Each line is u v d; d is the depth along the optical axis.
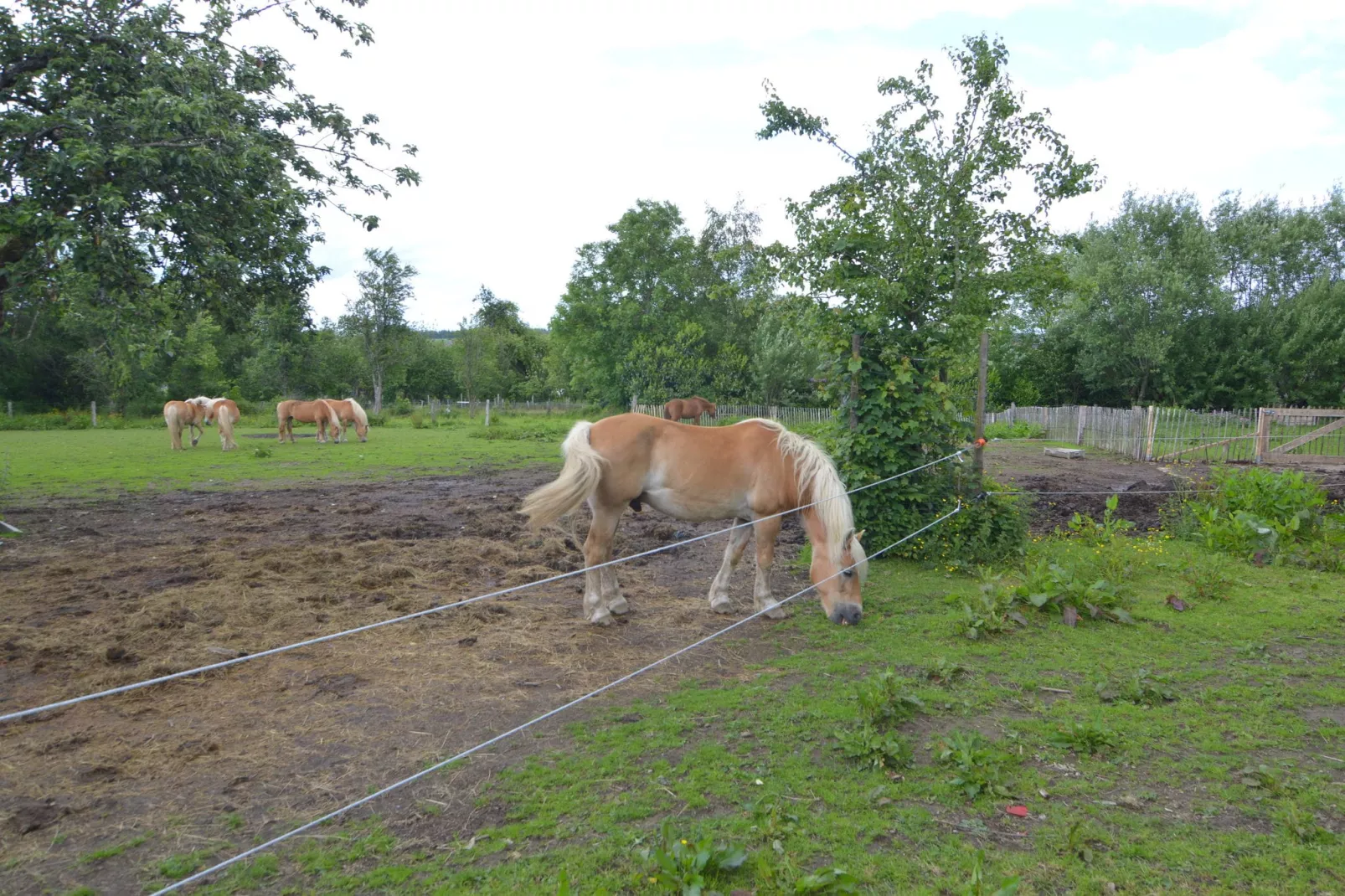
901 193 8.33
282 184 8.71
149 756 3.72
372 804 3.32
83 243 7.21
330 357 50.97
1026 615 5.93
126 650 5.11
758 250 8.69
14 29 8.29
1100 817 3.20
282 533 9.34
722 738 3.94
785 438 6.00
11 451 20.67
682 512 5.94
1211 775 3.56
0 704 4.28
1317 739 3.95
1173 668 4.93
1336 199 38.03
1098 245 35.81
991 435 27.53
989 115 8.00
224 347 47.75
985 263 8.07
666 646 5.38
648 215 41.16
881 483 7.73
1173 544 8.56
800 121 8.34
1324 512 9.55
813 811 3.23
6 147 7.60
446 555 8.12
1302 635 5.58
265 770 3.60
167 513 10.72
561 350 53.84
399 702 4.41
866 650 5.29
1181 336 35.31
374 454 20.20
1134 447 18.91
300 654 5.16
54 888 2.73
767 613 6.04
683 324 39.97
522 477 15.28
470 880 2.78
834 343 8.15
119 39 8.50
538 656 5.18
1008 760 3.66
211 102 8.16
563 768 3.63
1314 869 2.84
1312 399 34.66
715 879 2.74
